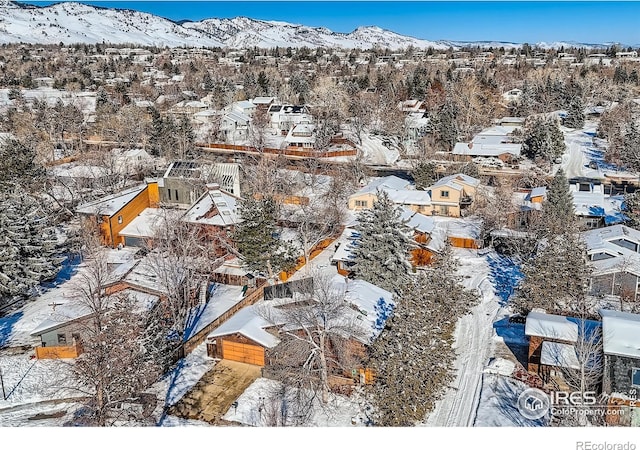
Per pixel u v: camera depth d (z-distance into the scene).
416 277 35.44
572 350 25.36
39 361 28.47
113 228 43.50
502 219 45.34
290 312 27.42
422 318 24.12
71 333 28.48
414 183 61.59
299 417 23.67
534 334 26.56
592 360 24.34
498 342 30.14
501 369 27.08
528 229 42.44
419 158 70.19
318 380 25.80
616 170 68.25
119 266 35.50
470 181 52.75
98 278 28.36
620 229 38.88
